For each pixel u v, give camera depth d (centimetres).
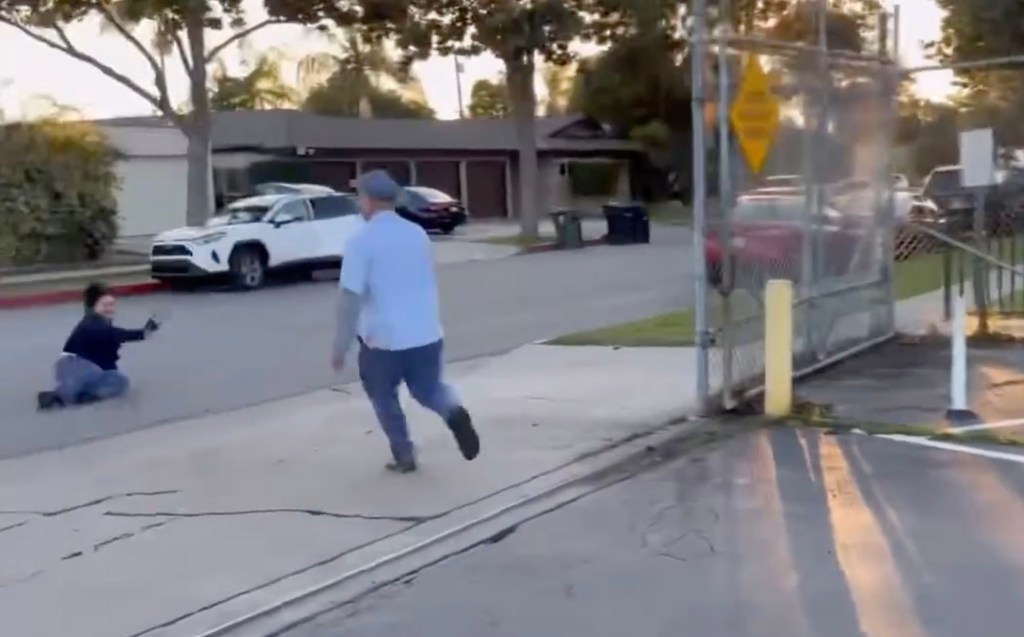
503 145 5306
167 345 1638
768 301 1029
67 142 2983
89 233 3017
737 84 1035
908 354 1333
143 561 700
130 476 894
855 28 1294
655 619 597
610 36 3634
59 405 1195
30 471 920
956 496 791
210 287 2542
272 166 4641
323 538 736
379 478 866
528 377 1277
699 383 1055
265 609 625
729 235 1041
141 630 599
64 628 602
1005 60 1345
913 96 2577
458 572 677
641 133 5666
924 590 624
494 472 878
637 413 1070
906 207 2389
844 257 1287
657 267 2730
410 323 852
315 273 2731
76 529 763
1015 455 895
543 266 2817
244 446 982
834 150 1244
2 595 648
